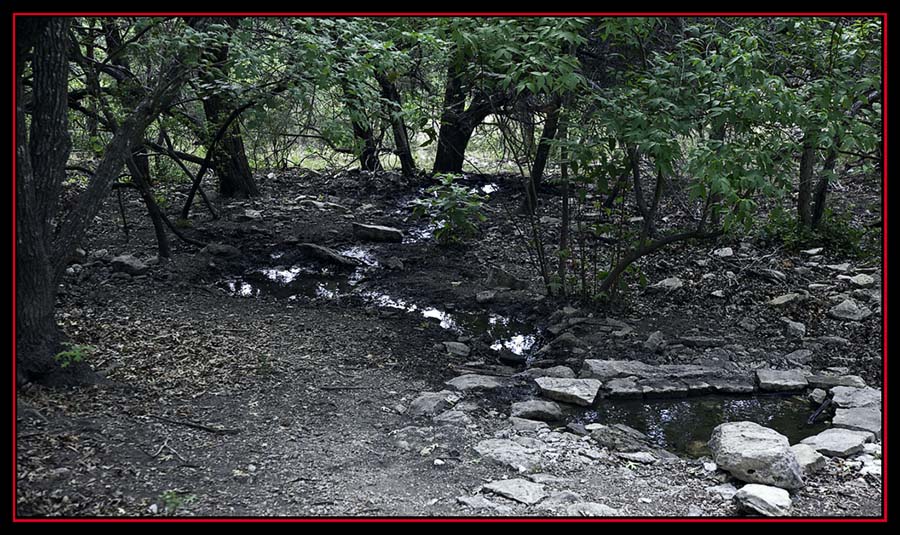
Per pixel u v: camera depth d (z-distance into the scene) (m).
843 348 7.81
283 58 7.89
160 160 14.09
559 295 9.17
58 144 6.07
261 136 12.62
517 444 5.56
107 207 12.59
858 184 14.11
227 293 9.40
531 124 9.60
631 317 8.69
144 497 4.44
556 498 4.64
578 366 7.45
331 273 10.34
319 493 4.64
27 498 4.27
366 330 8.25
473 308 9.11
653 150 6.89
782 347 7.91
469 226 10.50
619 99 7.27
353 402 6.33
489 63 7.75
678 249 10.76
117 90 9.04
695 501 4.76
